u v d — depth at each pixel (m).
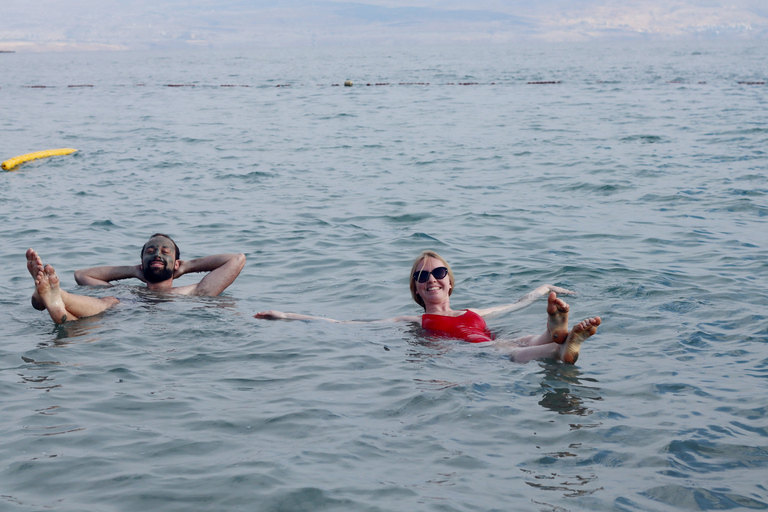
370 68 76.00
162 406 4.69
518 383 5.05
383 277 8.34
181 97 40.47
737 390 4.87
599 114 27.20
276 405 4.70
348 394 4.90
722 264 8.43
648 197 12.63
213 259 7.86
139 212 12.12
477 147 19.34
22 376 5.21
